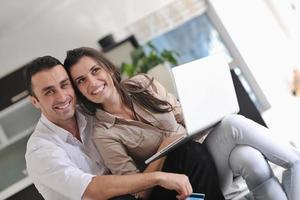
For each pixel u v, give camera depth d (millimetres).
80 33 4508
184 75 1622
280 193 1620
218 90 1739
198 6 4504
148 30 4551
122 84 1937
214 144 1771
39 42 4473
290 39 4012
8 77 3891
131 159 1772
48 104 1741
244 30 4289
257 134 1673
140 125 1855
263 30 4203
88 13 4492
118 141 1798
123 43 4094
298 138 3037
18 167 3924
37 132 1813
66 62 1826
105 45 4191
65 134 1805
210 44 4668
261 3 4160
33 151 1722
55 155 1679
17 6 3875
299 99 3758
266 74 4172
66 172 1630
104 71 1843
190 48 4844
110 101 1866
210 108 1714
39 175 1694
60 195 1747
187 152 1720
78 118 1882
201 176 1685
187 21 4664
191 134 1667
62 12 4434
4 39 4430
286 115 3578
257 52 4227
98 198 1587
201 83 1671
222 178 1803
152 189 1744
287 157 1655
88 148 1866
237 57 4352
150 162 1714
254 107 2529
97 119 1861
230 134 1697
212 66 1716
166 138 1832
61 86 1746
